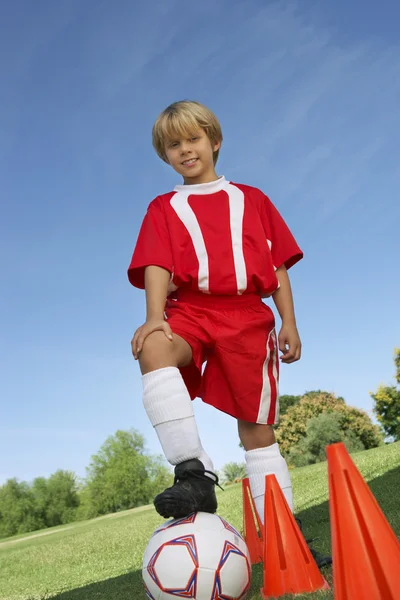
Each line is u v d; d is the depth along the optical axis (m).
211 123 2.63
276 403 2.45
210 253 2.39
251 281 2.40
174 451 1.98
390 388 31.81
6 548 13.41
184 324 2.26
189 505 1.89
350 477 1.43
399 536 2.46
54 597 3.93
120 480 54.84
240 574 1.87
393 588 1.31
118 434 56.81
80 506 57.69
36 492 59.12
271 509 1.99
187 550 1.83
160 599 1.85
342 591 1.37
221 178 2.62
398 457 7.86
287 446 28.80
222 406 2.38
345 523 1.40
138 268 2.44
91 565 6.36
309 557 1.93
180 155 2.60
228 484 16.75
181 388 2.04
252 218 2.54
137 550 6.91
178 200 2.51
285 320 2.62
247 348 2.35
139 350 2.10
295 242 2.65
